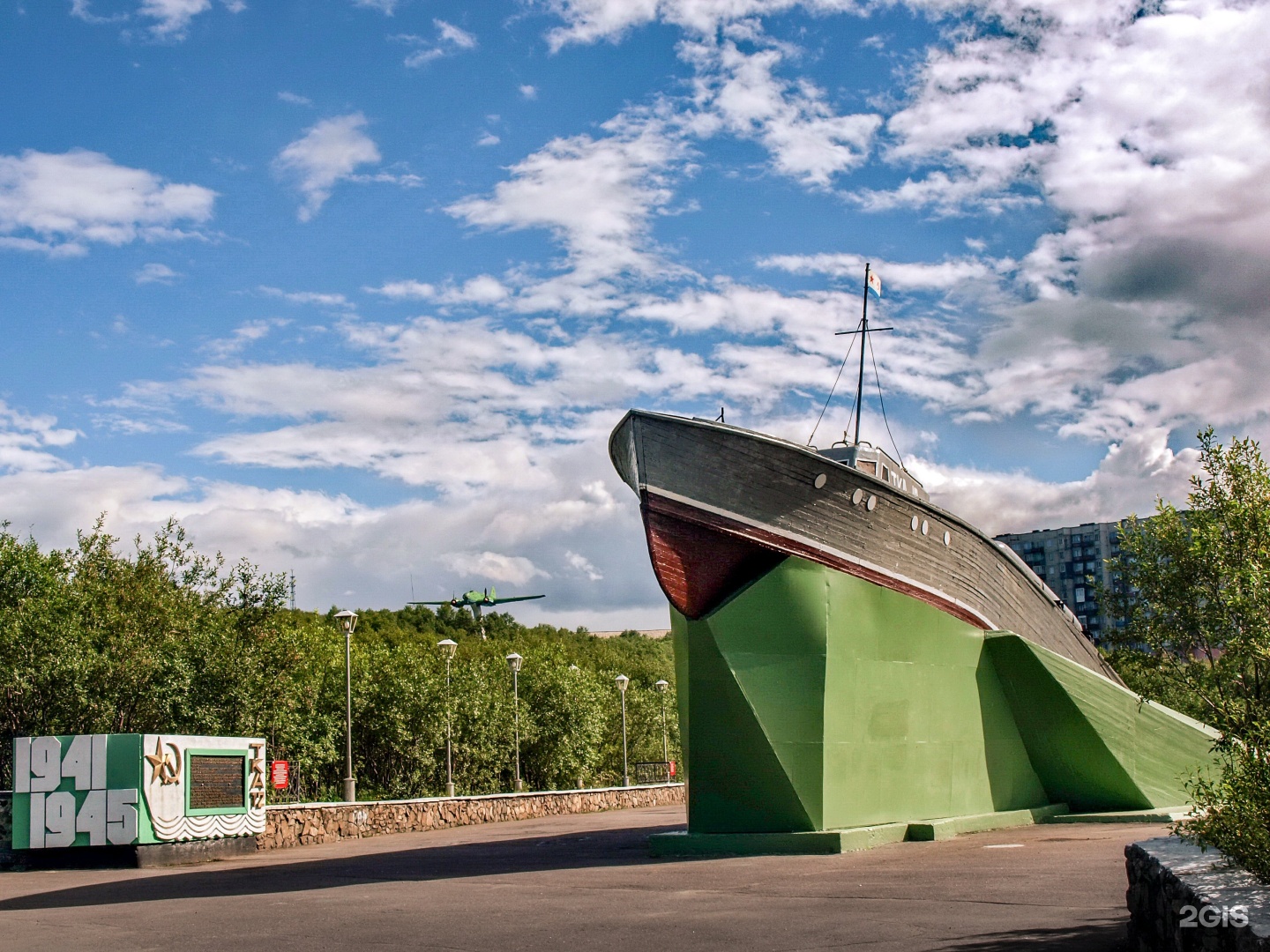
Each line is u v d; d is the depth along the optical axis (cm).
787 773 1670
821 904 1095
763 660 1695
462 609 9844
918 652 1894
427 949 928
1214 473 1202
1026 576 2303
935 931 908
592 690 4897
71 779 1955
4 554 2991
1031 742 2167
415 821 2878
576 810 3775
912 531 1905
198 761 2100
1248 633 1126
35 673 2583
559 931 1002
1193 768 2198
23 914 1291
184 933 1084
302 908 1251
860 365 2148
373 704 3581
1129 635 1703
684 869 1496
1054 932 878
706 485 1678
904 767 1845
